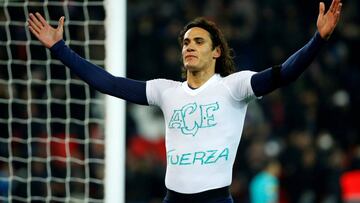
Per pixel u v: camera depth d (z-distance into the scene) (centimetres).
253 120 3509
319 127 3600
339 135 3578
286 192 3122
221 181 1339
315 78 3753
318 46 1281
